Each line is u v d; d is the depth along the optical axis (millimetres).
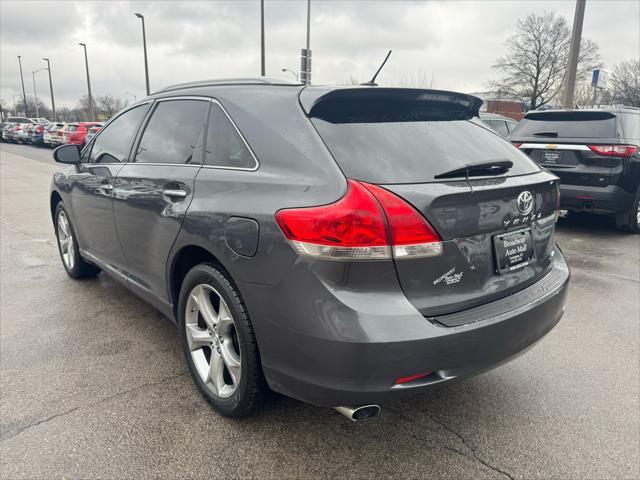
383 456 2334
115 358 3189
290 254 2010
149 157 3145
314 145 2141
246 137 2418
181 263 2834
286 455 2320
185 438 2416
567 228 7395
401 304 1941
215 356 2564
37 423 2504
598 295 4512
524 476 2225
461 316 2066
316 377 2002
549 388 2943
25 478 2139
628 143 6281
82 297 4234
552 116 6836
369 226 1884
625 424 2602
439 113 2594
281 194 2111
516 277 2373
